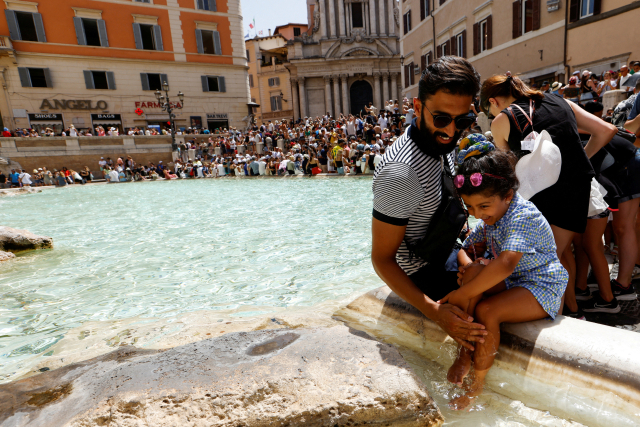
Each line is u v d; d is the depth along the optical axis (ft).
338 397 4.91
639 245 9.70
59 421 4.67
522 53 51.55
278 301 9.92
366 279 11.21
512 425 5.00
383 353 5.72
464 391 5.64
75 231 21.98
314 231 18.16
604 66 40.83
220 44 98.12
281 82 140.26
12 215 31.89
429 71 5.23
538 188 6.61
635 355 4.99
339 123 75.82
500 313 5.71
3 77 80.23
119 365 5.81
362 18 108.99
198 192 45.14
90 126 88.58
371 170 47.78
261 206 28.40
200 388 5.00
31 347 8.05
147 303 10.34
